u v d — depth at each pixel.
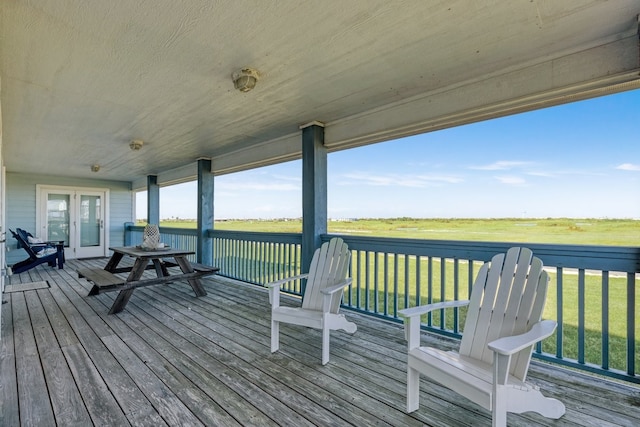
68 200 8.63
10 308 3.94
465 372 1.62
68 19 1.85
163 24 1.91
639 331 3.37
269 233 4.92
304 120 3.87
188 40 2.09
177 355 2.59
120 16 1.83
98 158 6.12
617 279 4.43
